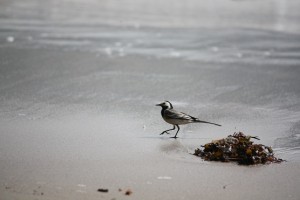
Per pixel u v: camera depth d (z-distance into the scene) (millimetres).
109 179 10945
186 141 13977
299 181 11266
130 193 10188
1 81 19844
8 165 11492
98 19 40938
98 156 12414
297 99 19031
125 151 12883
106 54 26656
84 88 19484
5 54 24953
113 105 17422
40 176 10914
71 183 10609
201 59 26500
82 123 15258
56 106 16969
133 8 50562
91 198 9836
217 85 20891
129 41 31234
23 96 17953
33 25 35656
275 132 14992
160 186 10680
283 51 29672
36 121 15250
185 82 21219
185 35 34375
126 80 21125
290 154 13148
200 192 10461
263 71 24000
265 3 61531
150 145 13484
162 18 43438
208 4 57438
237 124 15734
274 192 10633
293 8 57062
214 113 16891
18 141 13297
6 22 36344
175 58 26484
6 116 15609
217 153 12484
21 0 52219
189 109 17266
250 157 12289
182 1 58844
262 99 18891
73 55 25812
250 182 11133
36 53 25719
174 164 12062
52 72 21844
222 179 11234
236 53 28641
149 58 26219
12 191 9945
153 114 16547
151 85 20500
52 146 13016
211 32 36031
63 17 41094
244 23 41781
